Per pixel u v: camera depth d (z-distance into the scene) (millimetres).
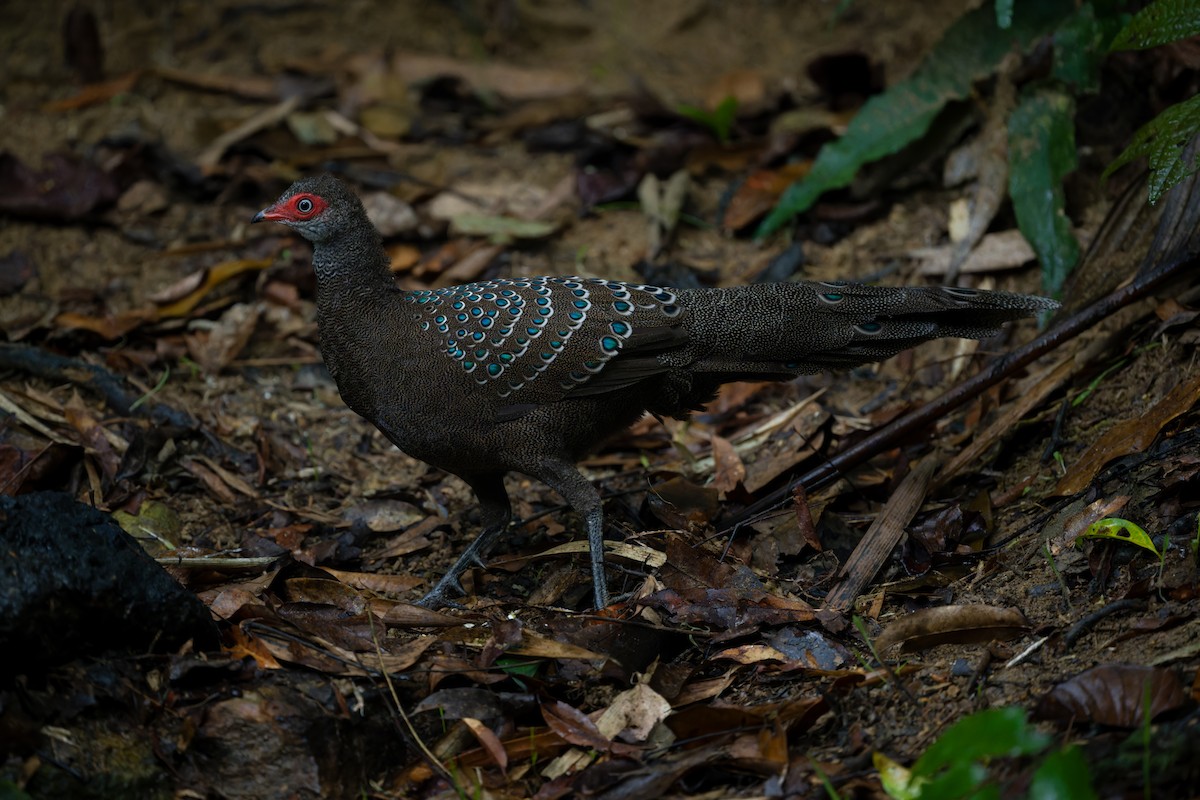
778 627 6680
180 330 9758
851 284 7391
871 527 7379
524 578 7629
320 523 8141
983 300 7285
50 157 10992
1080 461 7250
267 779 5723
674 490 8047
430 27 13836
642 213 11055
